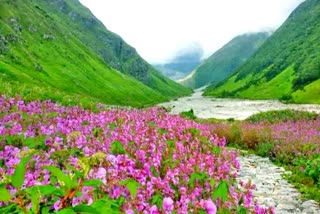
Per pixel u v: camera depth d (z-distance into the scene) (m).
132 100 152.38
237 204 6.70
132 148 9.27
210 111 89.88
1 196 2.55
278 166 18.89
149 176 6.67
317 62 198.00
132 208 4.76
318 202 12.84
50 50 162.12
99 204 3.02
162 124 14.99
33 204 2.90
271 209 6.54
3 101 14.84
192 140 13.80
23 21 166.50
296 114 40.88
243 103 138.88
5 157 6.86
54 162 6.87
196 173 7.91
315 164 16.73
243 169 17.75
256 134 25.50
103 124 12.45
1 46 123.88
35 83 100.00
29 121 11.53
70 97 23.09
